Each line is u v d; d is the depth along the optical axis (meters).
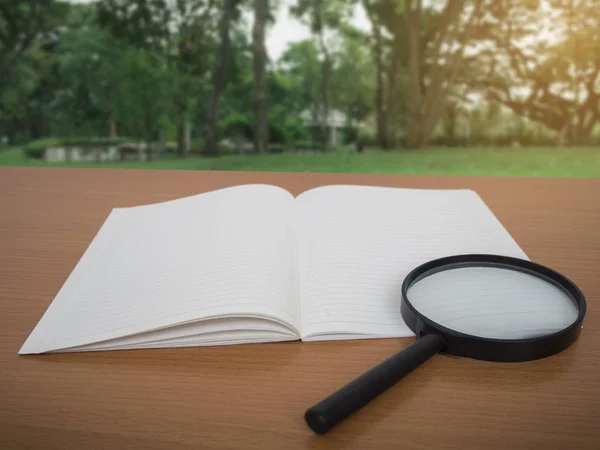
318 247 0.57
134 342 0.42
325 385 0.37
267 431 0.33
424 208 0.70
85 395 0.36
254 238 0.55
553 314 0.42
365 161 3.77
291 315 0.44
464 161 3.63
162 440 0.32
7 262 0.59
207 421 0.34
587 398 0.36
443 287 0.46
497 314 0.42
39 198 0.87
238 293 0.45
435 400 0.35
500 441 0.32
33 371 0.39
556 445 0.31
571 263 0.58
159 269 0.52
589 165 3.38
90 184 0.96
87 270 0.55
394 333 0.43
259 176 1.02
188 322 0.43
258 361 0.40
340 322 0.44
